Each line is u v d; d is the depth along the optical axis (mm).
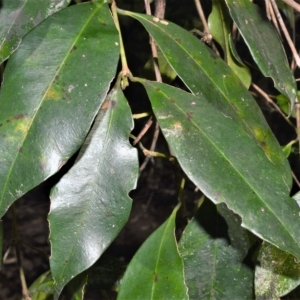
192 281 328
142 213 928
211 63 314
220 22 387
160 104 279
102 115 283
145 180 875
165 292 295
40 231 1012
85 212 278
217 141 271
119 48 272
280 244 257
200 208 335
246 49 576
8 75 267
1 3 287
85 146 280
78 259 275
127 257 940
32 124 259
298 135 397
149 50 504
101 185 279
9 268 987
